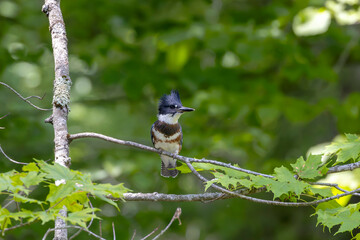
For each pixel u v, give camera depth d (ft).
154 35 38.81
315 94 46.19
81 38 42.06
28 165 14.46
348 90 44.50
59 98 19.10
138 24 38.93
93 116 51.01
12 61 38.52
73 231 32.99
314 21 35.94
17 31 42.75
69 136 18.70
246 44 35.22
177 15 41.73
